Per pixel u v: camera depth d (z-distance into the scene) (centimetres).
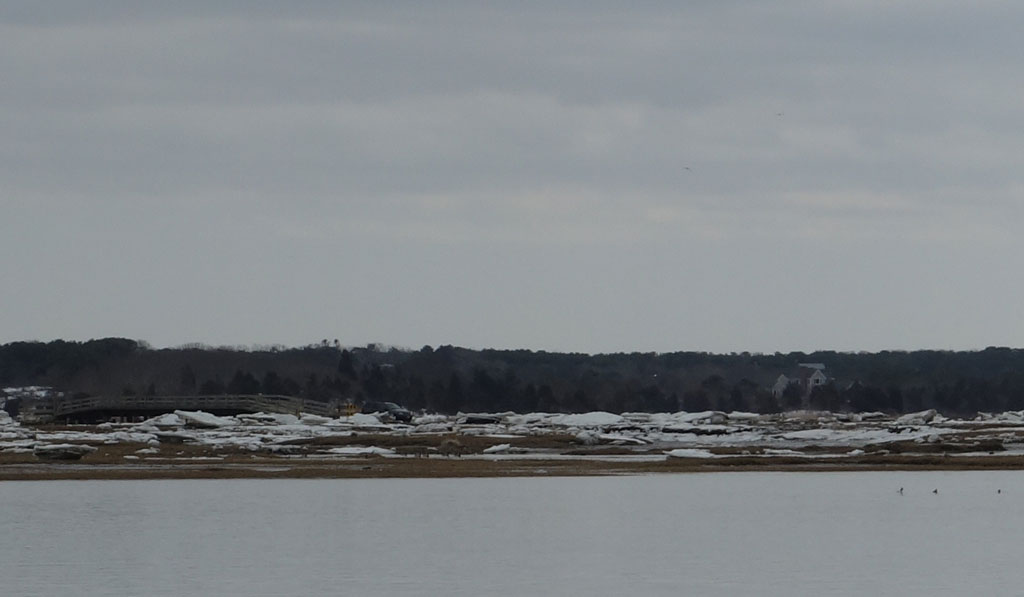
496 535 15862
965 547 14788
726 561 13788
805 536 15688
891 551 14488
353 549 14612
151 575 12912
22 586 12344
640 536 15712
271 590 12156
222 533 16012
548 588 12238
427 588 12238
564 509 18638
